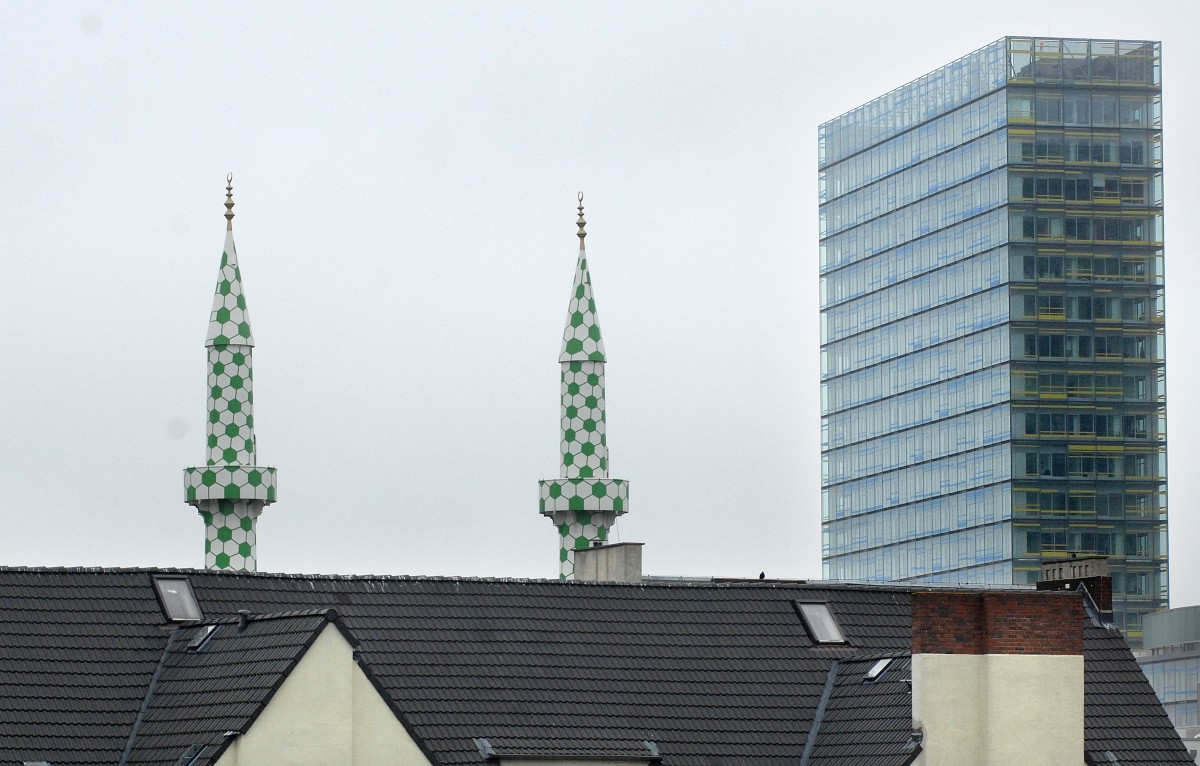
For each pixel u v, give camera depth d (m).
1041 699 92.25
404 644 96.62
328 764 85.31
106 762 88.50
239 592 98.56
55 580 96.62
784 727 98.50
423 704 93.06
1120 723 100.75
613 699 97.31
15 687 90.75
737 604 105.94
